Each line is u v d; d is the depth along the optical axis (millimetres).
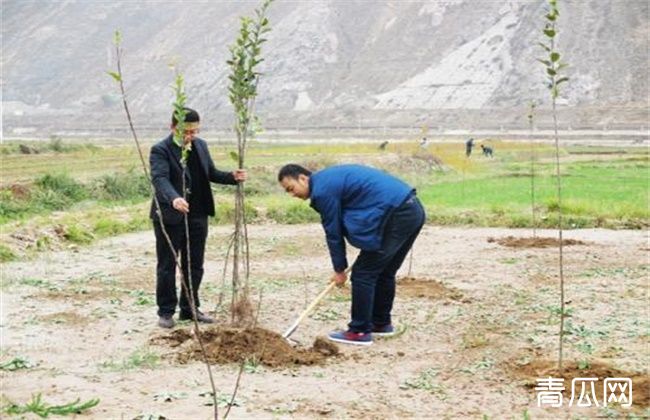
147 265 15227
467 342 9297
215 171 9922
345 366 8391
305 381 7832
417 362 8570
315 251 17281
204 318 10172
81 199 26078
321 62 193750
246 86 9312
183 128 7648
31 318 10508
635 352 8859
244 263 10141
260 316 10594
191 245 10016
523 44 170750
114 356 8750
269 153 56250
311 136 100625
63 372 8125
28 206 23500
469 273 14203
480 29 185625
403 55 186625
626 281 13305
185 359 8508
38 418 6766
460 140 89812
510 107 147500
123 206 24969
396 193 9023
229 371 8125
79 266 15000
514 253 16781
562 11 179250
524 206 24766
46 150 57156
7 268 14500
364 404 7195
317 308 11141
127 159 46781
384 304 9570
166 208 9688
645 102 142500
